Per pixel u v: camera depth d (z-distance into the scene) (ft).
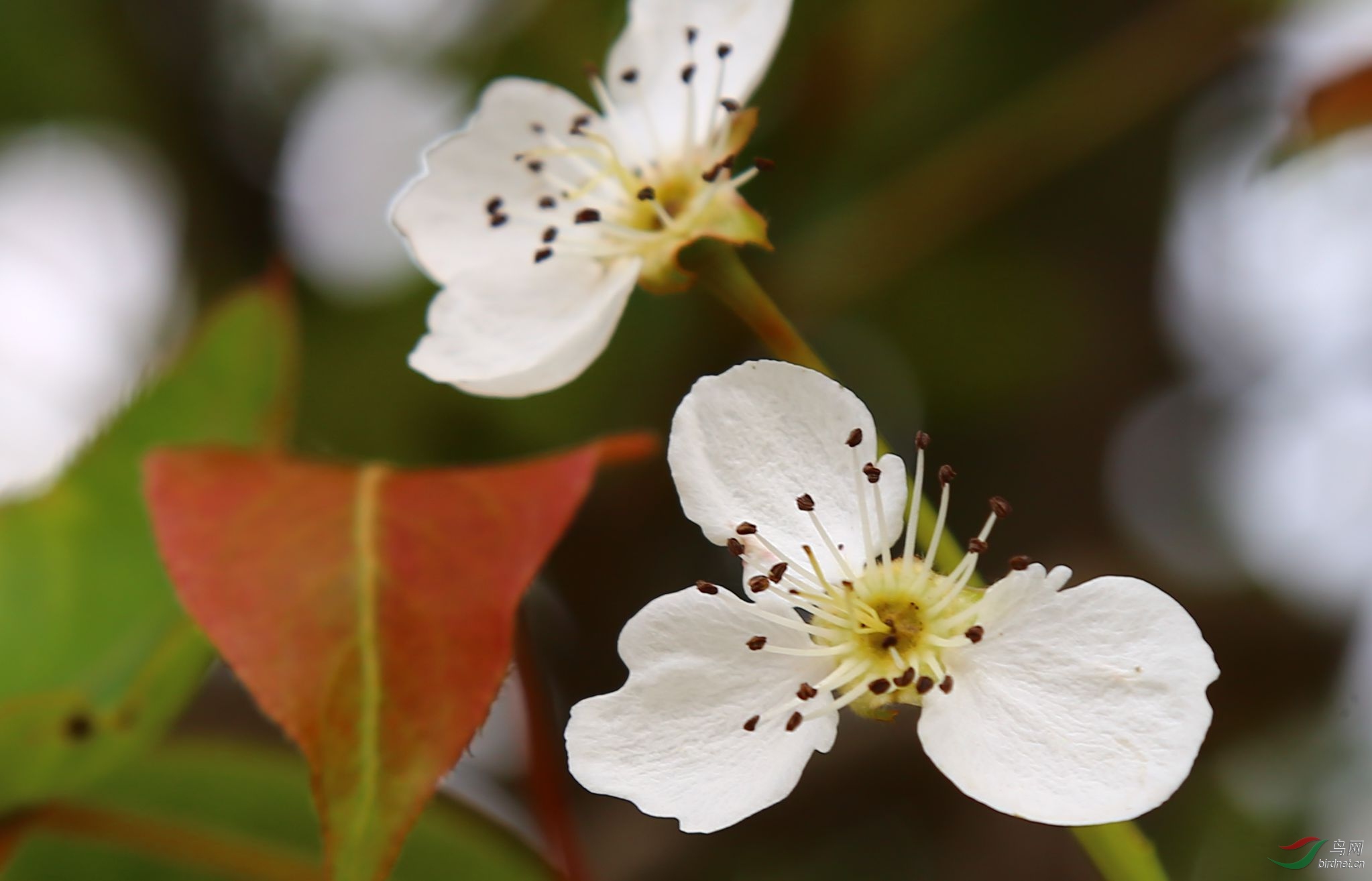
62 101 0.98
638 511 0.90
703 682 0.64
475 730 0.64
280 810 0.73
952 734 0.63
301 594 0.65
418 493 0.66
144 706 0.69
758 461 0.65
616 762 0.63
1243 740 0.85
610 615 0.90
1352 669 0.86
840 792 0.86
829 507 0.65
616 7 0.92
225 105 1.02
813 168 0.96
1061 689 0.63
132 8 0.99
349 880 0.62
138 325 0.97
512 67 0.97
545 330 0.68
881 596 0.65
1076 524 0.96
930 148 0.99
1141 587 0.63
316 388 0.93
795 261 0.93
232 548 0.65
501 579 0.65
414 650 0.64
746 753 0.63
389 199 0.99
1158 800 0.62
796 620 0.64
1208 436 0.99
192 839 0.70
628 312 0.90
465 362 0.68
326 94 1.02
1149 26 0.94
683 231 0.68
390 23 1.01
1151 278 1.00
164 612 0.73
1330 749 0.84
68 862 0.72
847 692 0.64
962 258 0.98
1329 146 0.79
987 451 0.99
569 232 0.70
